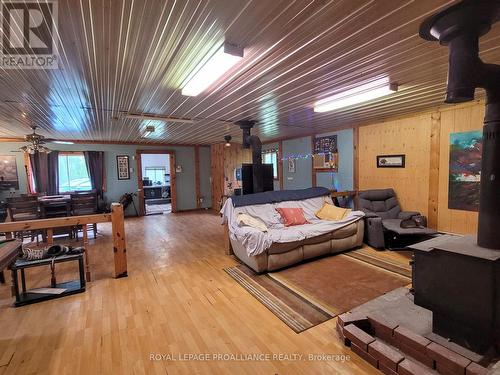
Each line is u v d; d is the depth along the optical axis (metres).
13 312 2.48
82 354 1.92
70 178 7.21
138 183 7.80
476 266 1.58
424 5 1.46
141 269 3.53
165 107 3.57
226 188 8.12
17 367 1.80
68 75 2.37
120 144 7.56
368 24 1.64
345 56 2.09
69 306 2.58
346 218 4.08
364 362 1.81
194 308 2.53
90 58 2.04
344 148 5.50
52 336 2.13
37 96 2.98
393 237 4.20
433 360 1.65
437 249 1.75
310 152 6.30
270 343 2.02
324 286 2.93
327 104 3.59
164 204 10.40
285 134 6.53
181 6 1.42
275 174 7.52
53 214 4.97
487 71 1.49
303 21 1.58
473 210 3.74
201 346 1.99
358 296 2.68
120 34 1.70
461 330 1.73
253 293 2.81
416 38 1.83
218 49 1.90
